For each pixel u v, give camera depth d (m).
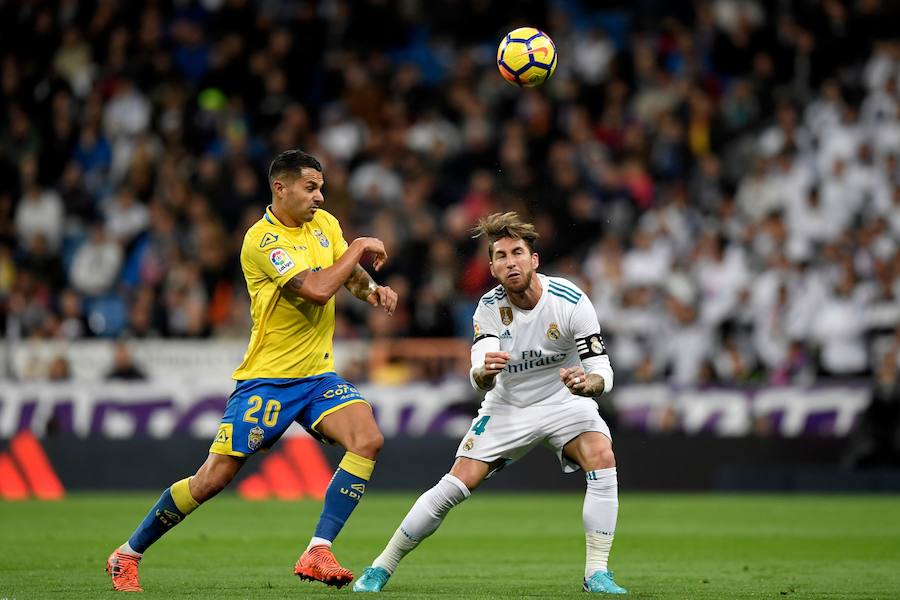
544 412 25.38
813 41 78.94
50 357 62.00
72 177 76.12
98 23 85.19
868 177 70.19
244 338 63.75
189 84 83.44
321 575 23.95
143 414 60.50
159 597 23.55
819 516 46.91
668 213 70.31
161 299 66.25
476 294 66.12
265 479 58.16
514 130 75.31
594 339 24.92
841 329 61.91
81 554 32.84
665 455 58.84
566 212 70.69
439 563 32.03
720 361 62.31
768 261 64.88
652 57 80.25
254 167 75.06
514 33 32.12
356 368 60.84
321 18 83.31
